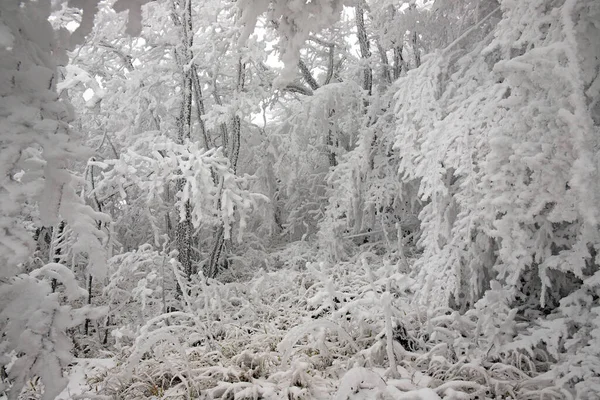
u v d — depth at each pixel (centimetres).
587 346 241
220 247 530
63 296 464
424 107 398
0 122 128
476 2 400
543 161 256
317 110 577
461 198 338
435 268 360
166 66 541
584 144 228
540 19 261
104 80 620
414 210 566
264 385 273
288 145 618
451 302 368
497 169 284
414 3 449
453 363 286
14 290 171
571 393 227
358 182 549
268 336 347
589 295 271
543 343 291
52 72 140
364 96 575
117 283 457
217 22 507
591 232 250
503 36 288
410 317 338
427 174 368
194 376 286
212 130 609
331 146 616
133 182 475
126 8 143
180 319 429
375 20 498
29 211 365
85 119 627
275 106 714
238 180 475
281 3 178
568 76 231
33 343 162
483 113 325
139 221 602
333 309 346
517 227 278
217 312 412
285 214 729
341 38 649
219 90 605
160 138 518
